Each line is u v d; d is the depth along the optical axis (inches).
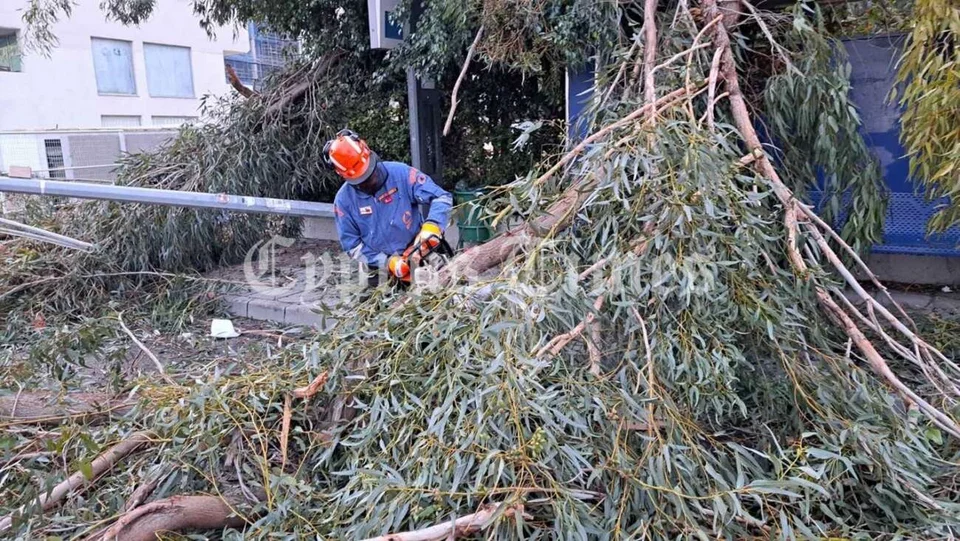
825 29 148.5
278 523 83.7
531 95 235.9
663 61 143.2
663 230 102.1
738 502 74.4
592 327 99.0
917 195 154.7
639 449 88.0
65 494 94.2
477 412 83.8
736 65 145.7
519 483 78.9
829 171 140.6
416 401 91.4
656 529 75.9
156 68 645.3
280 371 109.7
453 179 263.0
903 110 152.9
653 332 95.0
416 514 77.0
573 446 83.7
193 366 151.6
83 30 577.6
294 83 252.2
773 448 95.7
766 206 119.8
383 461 88.1
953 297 160.9
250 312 196.2
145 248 202.7
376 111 262.8
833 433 91.4
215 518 89.6
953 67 110.0
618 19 160.6
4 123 534.3
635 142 113.4
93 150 396.5
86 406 116.0
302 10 235.9
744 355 104.0
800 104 139.8
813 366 101.7
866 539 79.0
